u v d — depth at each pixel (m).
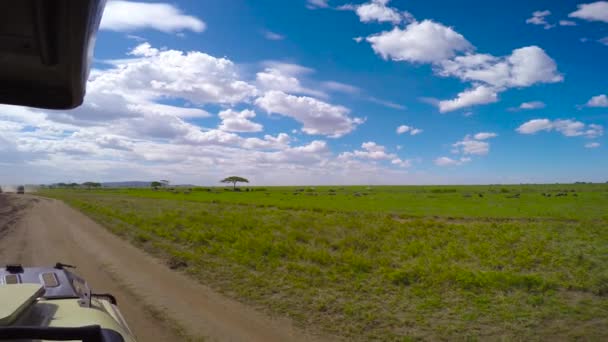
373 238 19.20
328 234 20.77
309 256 14.32
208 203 49.97
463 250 15.69
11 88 1.47
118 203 49.44
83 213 34.28
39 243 16.27
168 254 14.38
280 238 18.80
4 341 1.86
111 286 9.76
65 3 0.97
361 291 10.18
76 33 1.07
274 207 42.09
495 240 17.59
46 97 1.53
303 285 10.43
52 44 1.15
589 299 9.31
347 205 43.50
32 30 1.07
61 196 81.81
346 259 14.05
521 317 8.16
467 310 8.65
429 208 38.25
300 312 8.34
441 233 20.23
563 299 9.38
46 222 25.56
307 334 7.11
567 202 44.03
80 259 13.11
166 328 6.99
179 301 8.70
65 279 3.93
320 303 8.88
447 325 7.73
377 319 8.00
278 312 8.30
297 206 41.12
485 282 10.57
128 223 24.84
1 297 2.73
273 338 6.84
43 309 3.14
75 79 1.37
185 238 18.12
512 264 13.16
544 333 7.33
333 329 7.41
